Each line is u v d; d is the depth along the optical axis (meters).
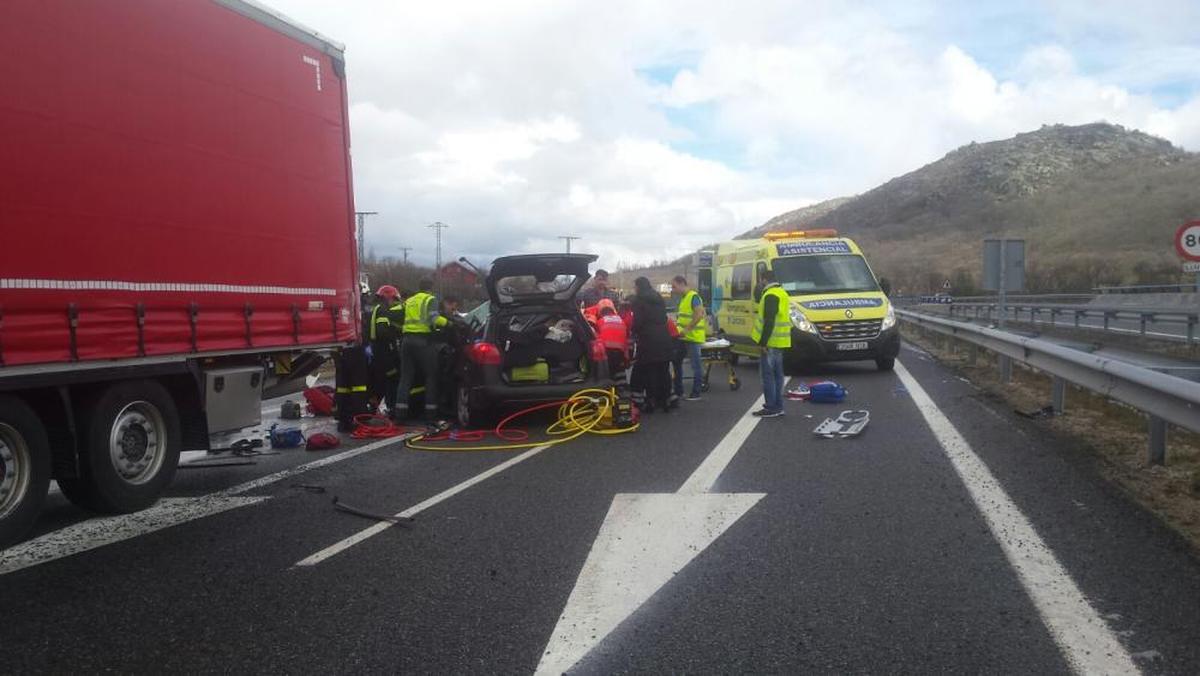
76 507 7.36
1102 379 8.74
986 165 127.75
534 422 11.71
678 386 13.24
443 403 12.06
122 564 5.65
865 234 125.00
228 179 7.63
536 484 7.77
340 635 4.41
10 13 5.80
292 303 8.45
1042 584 4.91
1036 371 15.44
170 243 7.04
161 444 7.33
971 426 10.16
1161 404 7.29
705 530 6.14
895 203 135.00
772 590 4.94
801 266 17.98
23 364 5.91
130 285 6.69
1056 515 6.27
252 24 7.92
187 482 8.29
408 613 4.70
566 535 6.11
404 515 6.75
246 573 5.41
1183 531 5.85
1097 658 3.97
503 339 11.32
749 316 18.64
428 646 4.27
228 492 7.76
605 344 12.03
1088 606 4.57
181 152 7.14
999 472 7.68
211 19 7.45
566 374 11.44
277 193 8.23
